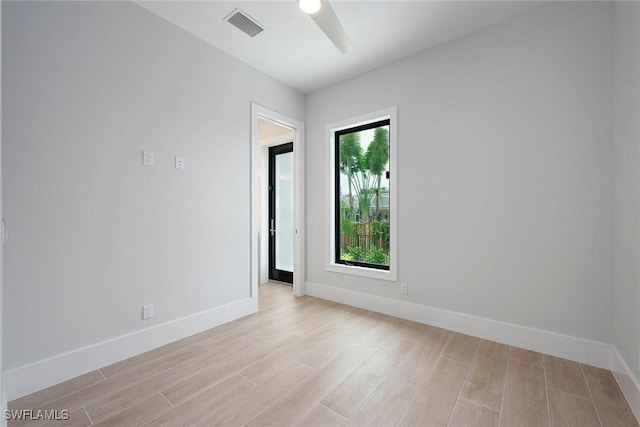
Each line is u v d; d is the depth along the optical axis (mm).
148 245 2234
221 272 2748
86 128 1927
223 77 2764
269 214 4570
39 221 1742
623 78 1752
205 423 1449
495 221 2365
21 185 1683
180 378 1835
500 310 2344
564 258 2086
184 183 2467
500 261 2344
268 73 3197
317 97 3604
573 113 2053
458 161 2549
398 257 2910
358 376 1849
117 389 1723
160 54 2307
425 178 2734
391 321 2789
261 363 2012
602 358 1939
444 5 2164
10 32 1647
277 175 4523
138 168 2180
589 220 2000
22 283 1686
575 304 2045
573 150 2053
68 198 1852
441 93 2643
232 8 2211
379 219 3217
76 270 1885
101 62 1993
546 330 2150
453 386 1744
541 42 2174
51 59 1786
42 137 1753
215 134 2697
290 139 4168
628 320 1668
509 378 1825
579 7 2037
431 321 2684
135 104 2162
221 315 2723
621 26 1785
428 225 2719
